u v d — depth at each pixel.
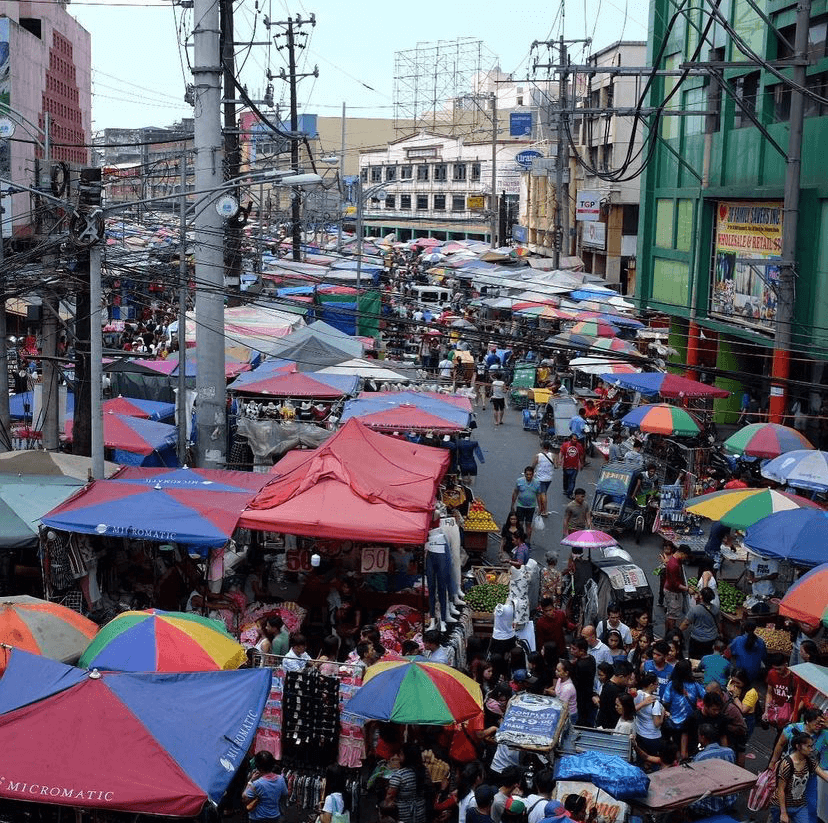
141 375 25.41
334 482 15.04
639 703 11.84
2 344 20.28
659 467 24.31
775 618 16.61
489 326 42.09
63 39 77.50
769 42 27.41
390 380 25.70
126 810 8.11
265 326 31.36
